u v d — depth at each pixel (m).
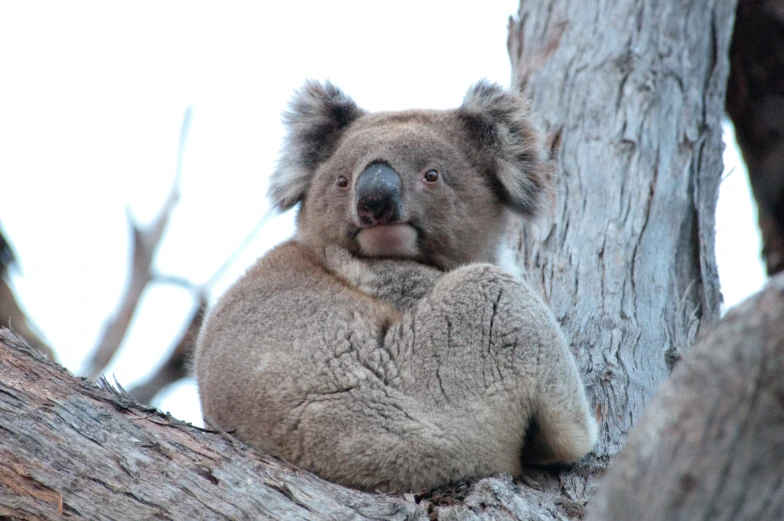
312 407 9.09
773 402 5.11
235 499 7.71
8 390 7.91
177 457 7.91
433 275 10.66
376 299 10.38
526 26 16.09
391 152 11.08
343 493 8.08
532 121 12.02
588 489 9.34
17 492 7.45
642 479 5.42
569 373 9.42
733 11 16.00
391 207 10.66
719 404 5.26
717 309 12.41
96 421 7.94
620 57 14.88
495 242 11.87
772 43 17.36
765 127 17.80
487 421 9.12
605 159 13.79
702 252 12.82
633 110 14.27
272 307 9.81
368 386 9.16
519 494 8.62
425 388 9.16
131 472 7.68
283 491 7.89
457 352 9.26
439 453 8.94
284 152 12.30
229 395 9.43
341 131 12.20
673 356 11.44
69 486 7.51
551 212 13.34
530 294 9.55
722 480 5.17
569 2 15.86
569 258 12.74
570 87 14.71
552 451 9.51
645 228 12.95
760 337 5.18
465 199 11.36
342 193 11.15
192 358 12.68
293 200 12.23
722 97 14.99
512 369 9.21
